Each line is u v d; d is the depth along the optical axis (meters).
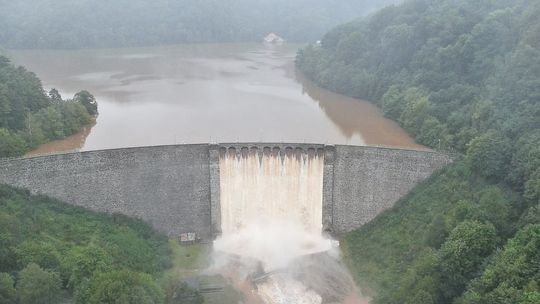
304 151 113.94
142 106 160.50
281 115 151.75
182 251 111.56
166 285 96.31
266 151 114.25
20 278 72.19
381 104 159.00
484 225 80.88
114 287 71.81
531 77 108.62
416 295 77.88
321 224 117.94
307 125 141.62
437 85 142.50
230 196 116.69
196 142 127.75
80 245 94.50
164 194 113.81
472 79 135.88
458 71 141.25
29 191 102.88
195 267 106.50
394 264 99.75
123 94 176.25
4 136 108.06
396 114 145.38
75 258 83.50
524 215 82.69
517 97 108.00
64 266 80.75
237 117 149.25
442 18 160.12
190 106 161.00
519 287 67.31
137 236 108.00
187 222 116.69
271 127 139.62
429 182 109.44
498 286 68.56
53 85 189.88
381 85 164.50
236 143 113.38
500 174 96.31
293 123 143.50
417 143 125.50
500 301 66.31
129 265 92.62
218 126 140.12
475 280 74.62
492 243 79.31
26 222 92.75
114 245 96.44
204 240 116.25
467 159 101.81
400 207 110.94
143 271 94.38
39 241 88.19
